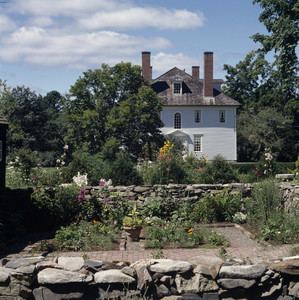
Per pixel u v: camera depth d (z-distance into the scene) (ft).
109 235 26.63
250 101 160.35
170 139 120.88
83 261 18.54
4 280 17.39
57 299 17.37
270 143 132.16
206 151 136.15
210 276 17.89
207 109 135.95
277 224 26.58
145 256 22.09
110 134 106.63
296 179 37.88
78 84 106.32
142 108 104.94
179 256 22.08
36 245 24.38
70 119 105.60
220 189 34.42
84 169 39.70
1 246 23.22
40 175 44.09
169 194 33.71
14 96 130.41
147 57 132.46
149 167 45.32
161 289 17.58
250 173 44.39
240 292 17.76
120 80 109.19
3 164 38.42
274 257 20.88
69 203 31.45
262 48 72.38
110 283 17.63
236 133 144.36
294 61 65.21
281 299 18.34
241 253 22.40
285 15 68.23
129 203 33.09
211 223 31.09
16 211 29.60
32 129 129.90
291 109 138.31
